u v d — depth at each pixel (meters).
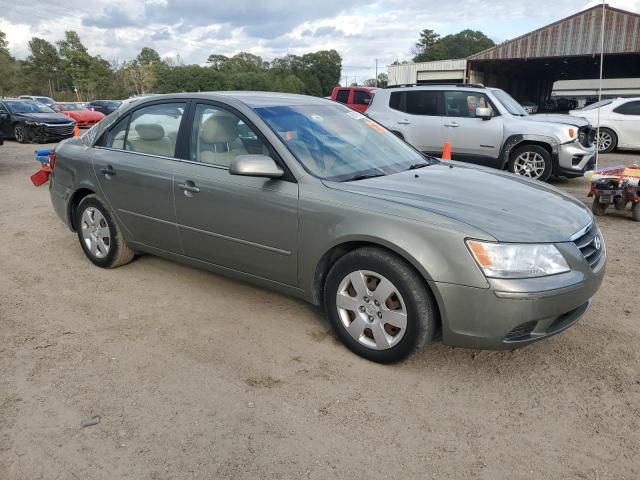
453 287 2.89
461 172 3.98
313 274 3.47
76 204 5.15
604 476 2.41
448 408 2.90
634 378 3.17
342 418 2.81
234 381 3.14
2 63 81.81
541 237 2.94
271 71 113.75
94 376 3.20
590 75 39.88
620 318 3.96
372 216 3.13
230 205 3.75
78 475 2.41
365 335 3.34
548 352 3.47
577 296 2.98
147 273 4.89
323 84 121.44
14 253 5.54
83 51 76.75
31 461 2.50
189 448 2.58
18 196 8.56
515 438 2.66
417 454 2.55
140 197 4.37
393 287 3.09
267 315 4.01
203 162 3.99
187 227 4.09
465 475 2.42
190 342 3.61
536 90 45.34
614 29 26.33
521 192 3.53
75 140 5.20
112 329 3.81
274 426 2.74
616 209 7.13
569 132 9.05
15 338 3.68
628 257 5.38
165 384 3.12
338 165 3.70
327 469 2.45
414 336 3.06
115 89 78.06
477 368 3.29
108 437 2.66
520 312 2.85
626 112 13.57
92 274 4.88
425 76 39.59
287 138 3.70
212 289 4.51
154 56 107.81
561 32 27.89
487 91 9.77
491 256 2.84
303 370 3.26
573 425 2.76
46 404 2.93
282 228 3.52
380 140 4.32
